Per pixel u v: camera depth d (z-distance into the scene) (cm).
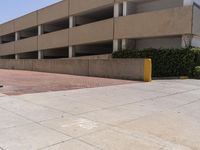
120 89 1194
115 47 2448
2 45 4691
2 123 577
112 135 508
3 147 438
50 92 1055
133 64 1689
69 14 3030
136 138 495
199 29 2038
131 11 2397
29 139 477
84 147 441
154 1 2314
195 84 1453
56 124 575
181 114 705
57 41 3250
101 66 1947
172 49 1916
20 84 1366
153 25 2120
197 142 482
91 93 1050
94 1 2667
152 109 761
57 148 435
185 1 1948
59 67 2461
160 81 1622
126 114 687
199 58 1897
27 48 3912
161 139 494
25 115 651
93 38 2697
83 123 587
